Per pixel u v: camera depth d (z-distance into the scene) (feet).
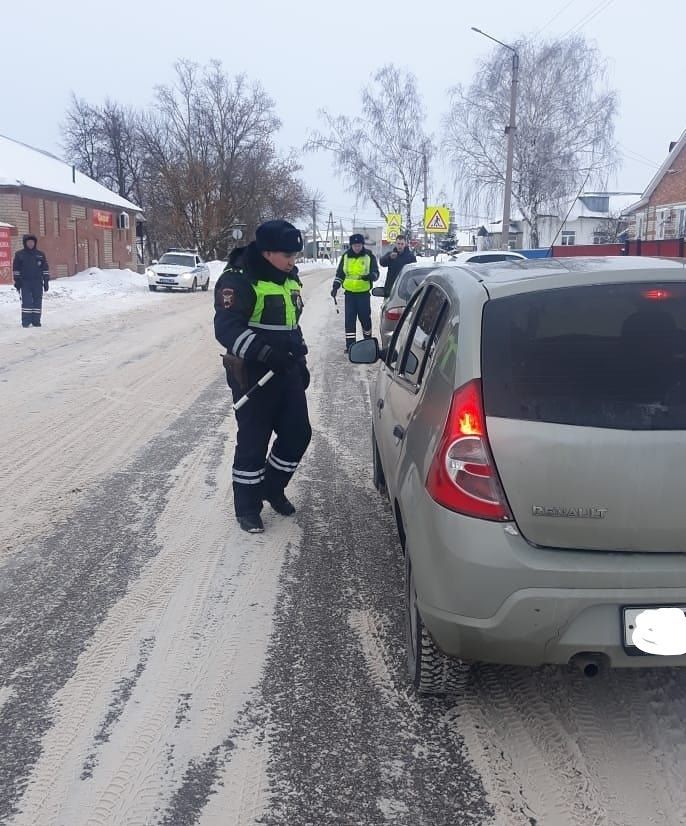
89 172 216.54
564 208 133.08
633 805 8.73
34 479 20.30
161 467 21.47
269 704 10.66
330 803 8.83
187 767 9.40
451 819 8.59
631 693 10.87
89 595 13.85
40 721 10.26
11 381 34.06
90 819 8.56
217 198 172.86
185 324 60.23
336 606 13.46
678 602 8.77
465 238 224.33
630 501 8.71
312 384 33.94
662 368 9.04
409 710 10.53
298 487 19.81
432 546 9.33
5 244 95.45
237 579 14.51
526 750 9.71
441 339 10.89
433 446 9.64
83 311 69.92
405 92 156.97
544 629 8.85
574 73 130.52
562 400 8.96
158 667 11.53
